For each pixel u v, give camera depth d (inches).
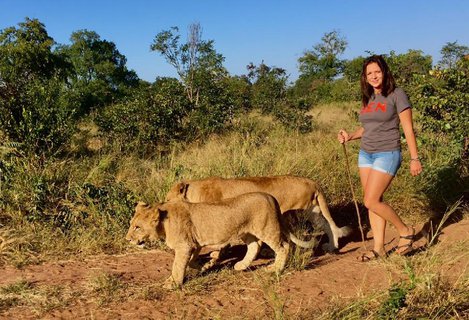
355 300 167.5
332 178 336.5
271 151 378.9
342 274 201.6
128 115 511.2
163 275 212.5
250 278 204.4
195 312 171.3
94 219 268.7
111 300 181.9
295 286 191.0
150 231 200.5
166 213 201.0
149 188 307.4
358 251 247.1
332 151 377.4
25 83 382.3
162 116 516.7
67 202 271.0
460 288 163.5
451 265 191.8
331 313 157.1
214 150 401.7
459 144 341.1
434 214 300.5
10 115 340.2
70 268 220.1
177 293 187.9
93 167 332.2
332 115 789.9
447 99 346.9
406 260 195.0
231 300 180.5
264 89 785.6
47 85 414.3
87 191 279.3
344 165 348.2
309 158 359.6
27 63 753.6
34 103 355.9
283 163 341.7
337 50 1921.8
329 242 255.4
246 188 244.7
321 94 1243.8
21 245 239.9
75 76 1421.0
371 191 207.6
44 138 337.4
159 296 186.5
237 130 545.0
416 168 198.2
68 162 327.6
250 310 170.6
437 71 365.1
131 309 174.2
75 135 474.9
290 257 220.1
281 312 159.3
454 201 304.7
